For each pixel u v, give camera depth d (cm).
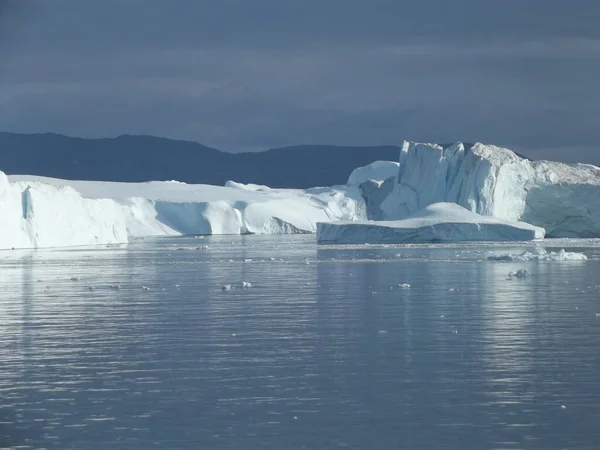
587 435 2161
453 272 7012
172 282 6400
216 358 3103
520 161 14812
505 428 2222
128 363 3028
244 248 12800
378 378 2762
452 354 3128
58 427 2267
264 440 2156
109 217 15275
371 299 4934
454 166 15312
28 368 2955
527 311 4284
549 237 14950
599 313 4178
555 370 2834
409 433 2194
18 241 12288
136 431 2233
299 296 5166
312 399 2512
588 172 15500
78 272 7594
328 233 14462
